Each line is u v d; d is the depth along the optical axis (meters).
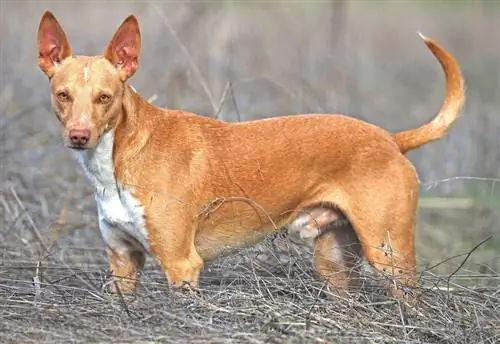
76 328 10.29
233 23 26.94
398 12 36.22
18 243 13.95
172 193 11.38
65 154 17.09
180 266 11.46
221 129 11.95
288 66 25.66
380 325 10.86
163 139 11.50
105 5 28.11
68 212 15.20
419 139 12.31
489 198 17.77
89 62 11.16
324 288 11.95
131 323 10.42
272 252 12.55
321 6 31.89
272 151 11.92
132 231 11.45
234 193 11.80
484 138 20.09
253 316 10.73
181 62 20.78
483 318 11.22
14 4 24.77
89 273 12.58
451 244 16.28
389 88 28.73
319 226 12.23
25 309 10.96
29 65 22.31
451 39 32.25
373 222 11.88
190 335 10.09
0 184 15.61
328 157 11.97
